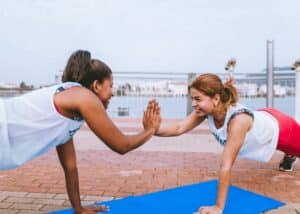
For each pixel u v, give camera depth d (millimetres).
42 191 3492
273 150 3258
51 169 4387
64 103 2162
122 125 8586
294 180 3939
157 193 3271
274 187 3668
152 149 5812
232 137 2584
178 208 2898
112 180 3904
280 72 9812
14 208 3025
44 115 2160
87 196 3344
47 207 3055
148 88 11125
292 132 3307
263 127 3064
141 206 2941
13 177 4004
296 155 3582
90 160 4922
